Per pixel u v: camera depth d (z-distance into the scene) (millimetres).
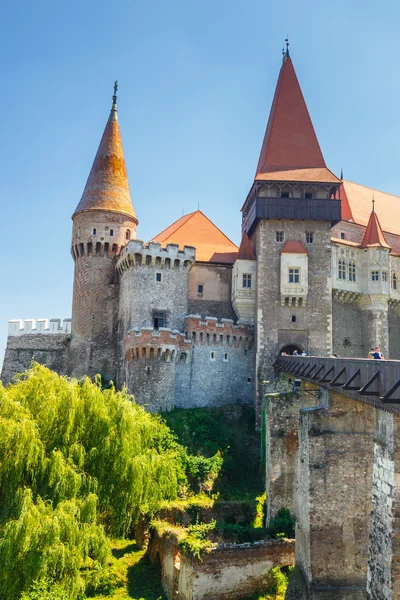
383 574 15117
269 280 47625
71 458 23766
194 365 45375
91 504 22578
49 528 20516
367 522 22031
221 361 46562
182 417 41469
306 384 31656
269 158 51438
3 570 19750
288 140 52281
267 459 31703
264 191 49594
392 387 14578
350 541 21844
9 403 23766
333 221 48625
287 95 54062
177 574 24047
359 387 18281
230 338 47000
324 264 48375
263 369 45812
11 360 55469
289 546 24703
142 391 42125
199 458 36625
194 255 49562
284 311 47156
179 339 44312
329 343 47000
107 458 25109
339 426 22625
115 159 55219
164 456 29562
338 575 21531
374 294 51125
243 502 31562
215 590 22812
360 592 21281
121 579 25797
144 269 47844
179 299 48531
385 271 51969
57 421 24766
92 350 50750
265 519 30781
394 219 61906
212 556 23062
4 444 22188
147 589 25172
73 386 26297
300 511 23375
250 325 48250
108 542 22859
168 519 29406
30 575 19859
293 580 22625
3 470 21953
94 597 24188
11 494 21703
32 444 22531
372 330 51094
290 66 55281
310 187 49500
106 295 51938
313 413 22609
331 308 47938
